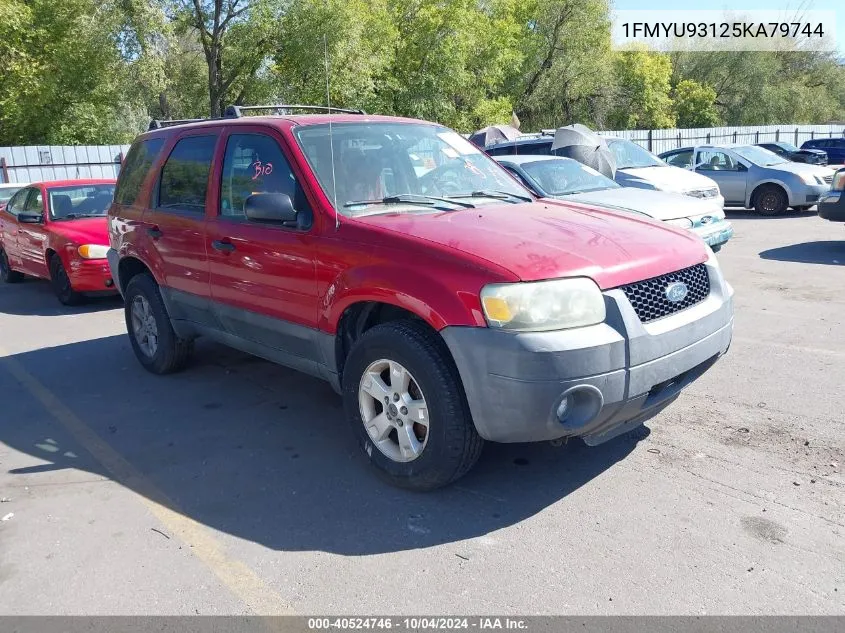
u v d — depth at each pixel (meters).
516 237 3.53
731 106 53.03
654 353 3.35
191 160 5.16
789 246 11.02
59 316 8.65
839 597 2.75
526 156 9.69
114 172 20.72
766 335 6.25
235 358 6.33
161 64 25.25
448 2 31.64
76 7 24.72
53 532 3.52
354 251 3.75
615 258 3.44
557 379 3.12
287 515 3.59
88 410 5.22
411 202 4.16
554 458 4.07
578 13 38.28
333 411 5.01
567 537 3.26
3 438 4.75
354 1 27.33
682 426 4.39
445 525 3.42
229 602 2.91
